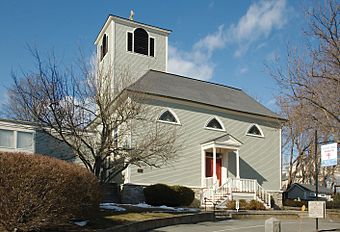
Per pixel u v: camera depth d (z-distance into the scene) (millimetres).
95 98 18766
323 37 16906
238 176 29297
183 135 28562
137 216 17484
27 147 24109
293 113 21844
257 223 20641
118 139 19594
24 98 19844
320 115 18266
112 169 21188
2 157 10766
